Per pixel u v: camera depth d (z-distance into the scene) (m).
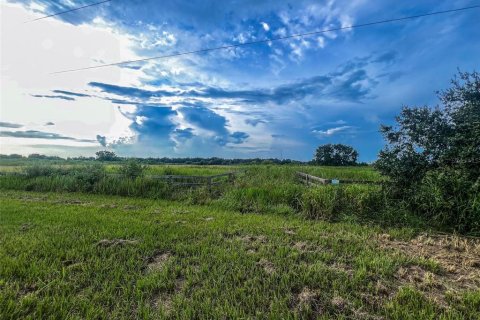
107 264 3.70
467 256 4.51
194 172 17.42
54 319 2.56
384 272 3.63
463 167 6.45
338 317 2.64
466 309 2.85
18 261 3.67
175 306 2.78
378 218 6.86
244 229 5.66
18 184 11.69
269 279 3.32
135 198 9.74
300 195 8.24
